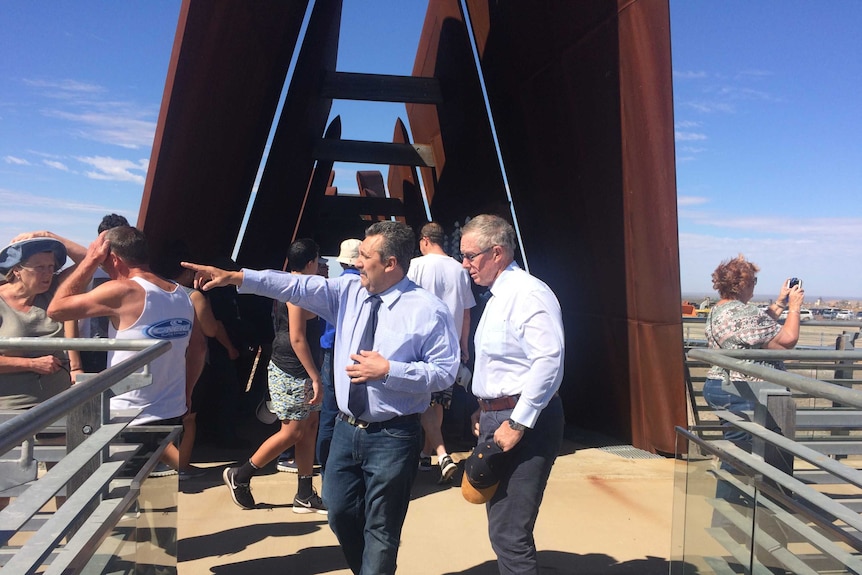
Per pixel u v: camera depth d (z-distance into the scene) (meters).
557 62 6.14
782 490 2.29
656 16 4.92
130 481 2.38
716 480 2.70
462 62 8.11
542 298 2.50
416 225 12.35
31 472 2.50
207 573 3.29
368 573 2.55
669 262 5.21
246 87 5.96
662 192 5.15
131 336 2.89
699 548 2.78
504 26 7.00
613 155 5.57
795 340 3.81
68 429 2.34
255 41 5.62
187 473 4.82
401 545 3.67
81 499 1.96
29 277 3.29
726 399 3.76
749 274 3.97
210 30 4.93
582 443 5.95
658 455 5.50
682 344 5.27
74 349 2.58
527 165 7.42
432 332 2.65
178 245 4.49
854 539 1.93
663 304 5.31
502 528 2.53
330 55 8.68
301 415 3.95
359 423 2.62
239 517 4.05
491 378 2.60
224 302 5.71
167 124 5.04
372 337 2.63
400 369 2.52
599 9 5.38
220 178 6.36
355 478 2.71
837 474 1.94
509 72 7.26
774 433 2.39
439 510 4.19
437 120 9.79
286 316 3.97
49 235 3.45
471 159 8.84
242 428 6.34
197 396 5.37
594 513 4.16
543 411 2.58
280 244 8.59
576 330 6.85
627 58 5.18
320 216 11.73
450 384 2.68
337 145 9.23
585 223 6.27
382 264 2.62
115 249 2.95
